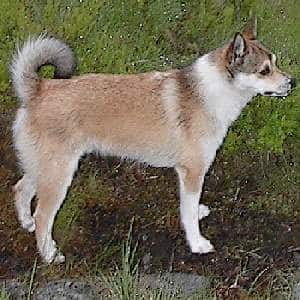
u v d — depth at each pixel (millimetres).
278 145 7305
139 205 6895
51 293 5945
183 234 6645
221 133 6266
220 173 7258
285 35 8242
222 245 6566
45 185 5996
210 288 6070
